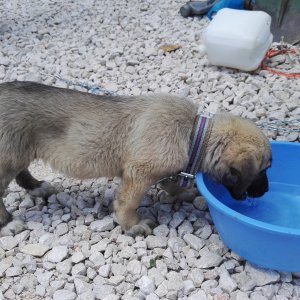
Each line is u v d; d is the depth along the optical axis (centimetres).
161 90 105
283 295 59
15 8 162
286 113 95
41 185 78
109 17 148
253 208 73
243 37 104
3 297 61
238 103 99
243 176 61
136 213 69
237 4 138
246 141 62
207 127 63
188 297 59
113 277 62
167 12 150
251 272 62
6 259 65
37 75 112
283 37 128
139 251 65
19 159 67
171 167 64
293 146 74
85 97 66
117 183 80
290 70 112
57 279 63
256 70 111
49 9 159
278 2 127
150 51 122
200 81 107
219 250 65
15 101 65
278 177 77
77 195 78
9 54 125
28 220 73
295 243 55
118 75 112
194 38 129
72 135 65
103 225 70
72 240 68
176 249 65
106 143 65
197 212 73
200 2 145
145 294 60
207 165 64
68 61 120
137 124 64
